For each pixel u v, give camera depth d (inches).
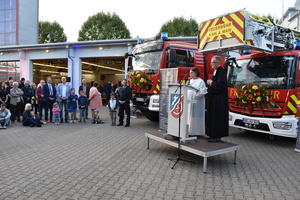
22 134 294.2
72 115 386.6
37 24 916.0
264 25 240.4
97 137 279.9
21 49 650.2
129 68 379.2
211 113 188.2
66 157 203.3
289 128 233.5
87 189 141.8
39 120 351.9
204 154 166.1
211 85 184.1
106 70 932.6
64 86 388.8
